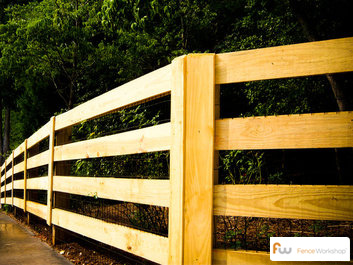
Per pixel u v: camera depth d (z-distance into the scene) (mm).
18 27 12609
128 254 3525
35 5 13883
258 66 1979
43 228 5879
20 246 4348
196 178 2035
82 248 4055
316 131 1833
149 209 3467
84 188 3521
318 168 6445
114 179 2938
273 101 7176
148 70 12336
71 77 13461
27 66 13656
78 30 12062
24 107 16562
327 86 7258
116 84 13758
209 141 2033
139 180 2570
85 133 4816
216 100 2088
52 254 3871
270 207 1892
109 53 12609
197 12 11172
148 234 2418
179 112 2131
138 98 2654
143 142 2539
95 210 4418
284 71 1912
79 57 12930
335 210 1777
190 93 2104
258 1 8141
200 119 2068
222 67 2078
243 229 3322
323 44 1836
